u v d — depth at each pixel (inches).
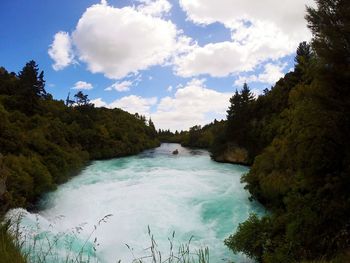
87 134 2571.4
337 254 397.1
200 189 1283.2
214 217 937.5
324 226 511.5
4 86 2351.1
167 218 909.8
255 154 2119.8
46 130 1894.7
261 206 1042.7
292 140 729.0
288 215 582.9
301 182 682.2
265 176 1059.3
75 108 3193.9
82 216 925.8
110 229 805.2
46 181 1170.6
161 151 3582.7
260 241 565.3
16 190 987.3
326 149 601.9
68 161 1686.8
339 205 521.0
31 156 1357.0
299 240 500.4
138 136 3754.9
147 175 1643.7
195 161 2402.8
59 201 1100.5
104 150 2642.7
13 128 1448.1
